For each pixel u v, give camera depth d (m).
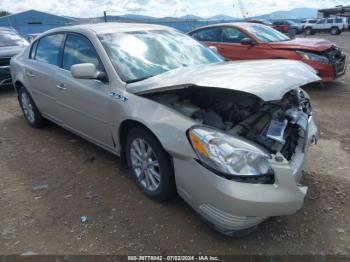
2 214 3.02
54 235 2.73
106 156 4.14
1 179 3.65
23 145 4.57
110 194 3.29
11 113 6.16
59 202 3.18
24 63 4.94
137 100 3.01
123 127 3.24
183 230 2.76
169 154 2.73
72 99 3.85
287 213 2.38
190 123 2.59
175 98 3.00
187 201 2.68
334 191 3.30
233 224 2.38
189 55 3.83
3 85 7.99
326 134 4.84
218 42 8.75
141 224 2.83
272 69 2.82
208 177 2.38
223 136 2.45
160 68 3.46
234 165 2.31
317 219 2.88
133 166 3.30
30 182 3.57
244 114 2.86
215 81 2.54
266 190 2.29
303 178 3.56
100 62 3.44
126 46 3.58
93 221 2.89
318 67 7.31
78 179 3.60
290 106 3.19
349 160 3.98
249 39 8.04
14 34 9.24
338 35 33.34
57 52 4.24
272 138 2.54
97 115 3.51
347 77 9.02
